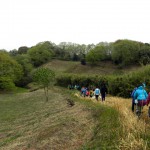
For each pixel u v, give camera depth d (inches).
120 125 603.2
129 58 4874.5
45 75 2252.7
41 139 587.8
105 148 485.7
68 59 6456.7
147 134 523.8
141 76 1664.6
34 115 1178.6
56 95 2332.7
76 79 3282.5
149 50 4771.2
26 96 2684.5
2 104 2063.2
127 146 462.0
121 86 1781.5
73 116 808.3
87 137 590.6
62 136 589.3
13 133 796.0
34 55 6373.0
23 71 5083.7
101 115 790.5
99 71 4923.7
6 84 3818.9
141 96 680.4
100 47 5497.1
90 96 1640.0
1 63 3966.5
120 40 5782.5
